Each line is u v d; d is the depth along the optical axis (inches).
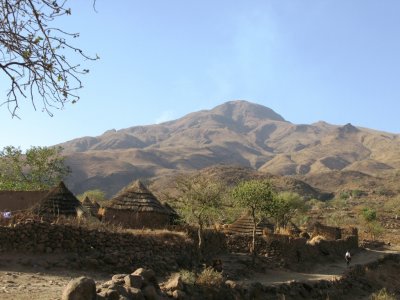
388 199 4552.2
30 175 1724.9
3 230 675.4
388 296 1087.6
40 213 870.4
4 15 265.4
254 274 992.9
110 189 6515.8
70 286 391.2
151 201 1072.2
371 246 2042.3
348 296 1068.5
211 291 621.3
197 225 1073.5
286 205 1557.6
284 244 1160.8
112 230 784.9
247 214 1288.1
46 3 266.2
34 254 677.9
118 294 424.8
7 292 453.4
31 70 273.0
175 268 799.7
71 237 721.0
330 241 1502.2
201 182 1005.8
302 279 998.4
